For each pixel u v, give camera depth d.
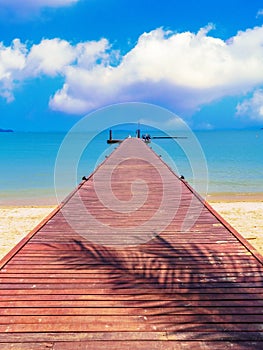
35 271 3.25
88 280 3.07
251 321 2.45
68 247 3.88
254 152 31.30
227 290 2.88
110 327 2.39
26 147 39.66
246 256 3.61
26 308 2.62
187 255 3.65
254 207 9.62
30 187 13.69
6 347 2.20
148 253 3.71
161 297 2.78
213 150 33.78
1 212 9.32
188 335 2.31
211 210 5.46
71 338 2.28
